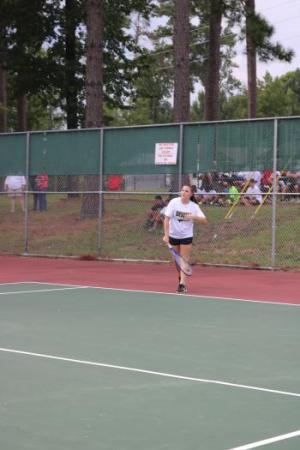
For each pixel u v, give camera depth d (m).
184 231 14.62
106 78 37.62
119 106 39.97
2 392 6.86
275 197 18.48
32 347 9.02
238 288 15.33
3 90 44.84
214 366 8.00
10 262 21.55
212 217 22.16
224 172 19.38
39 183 23.36
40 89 37.00
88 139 21.92
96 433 5.59
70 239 23.86
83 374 7.60
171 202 14.71
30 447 5.26
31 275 18.09
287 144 18.23
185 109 26.98
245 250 20.33
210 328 10.42
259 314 11.76
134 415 6.09
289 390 6.96
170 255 21.09
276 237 20.62
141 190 23.38
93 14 27.41
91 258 21.95
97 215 25.09
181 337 9.72
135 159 20.91
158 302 13.20
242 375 7.58
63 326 10.57
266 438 5.47
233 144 19.17
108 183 22.92
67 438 5.47
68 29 35.75
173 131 20.20
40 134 23.00
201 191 20.81
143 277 17.52
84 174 22.00
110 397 6.68
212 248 20.91
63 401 6.54
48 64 36.06
